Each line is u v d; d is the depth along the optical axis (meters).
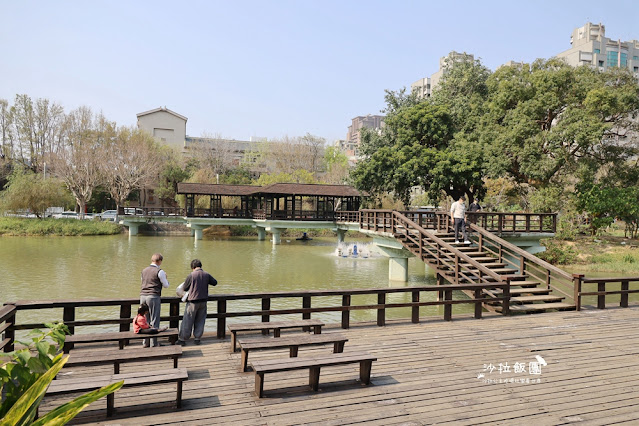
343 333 8.38
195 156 62.16
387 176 30.56
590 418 5.10
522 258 13.34
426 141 31.33
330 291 8.50
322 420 4.87
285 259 28.31
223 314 7.89
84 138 50.53
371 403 5.35
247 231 50.25
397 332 8.55
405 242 17.09
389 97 36.53
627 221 30.16
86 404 2.20
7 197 42.94
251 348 6.02
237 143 78.44
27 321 12.49
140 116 70.88
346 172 59.16
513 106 29.58
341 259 28.80
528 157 27.06
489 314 10.39
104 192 57.06
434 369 6.58
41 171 53.09
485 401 5.49
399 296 17.28
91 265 23.28
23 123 52.56
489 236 14.77
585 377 6.41
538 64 29.94
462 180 28.03
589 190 29.42
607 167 31.58
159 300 7.28
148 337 6.88
